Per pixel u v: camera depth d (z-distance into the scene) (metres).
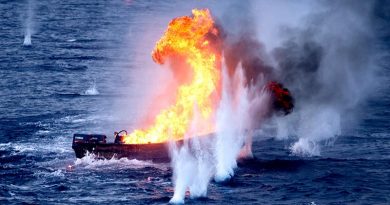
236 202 187.50
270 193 195.88
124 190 196.12
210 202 187.00
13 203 185.38
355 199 192.88
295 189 199.25
